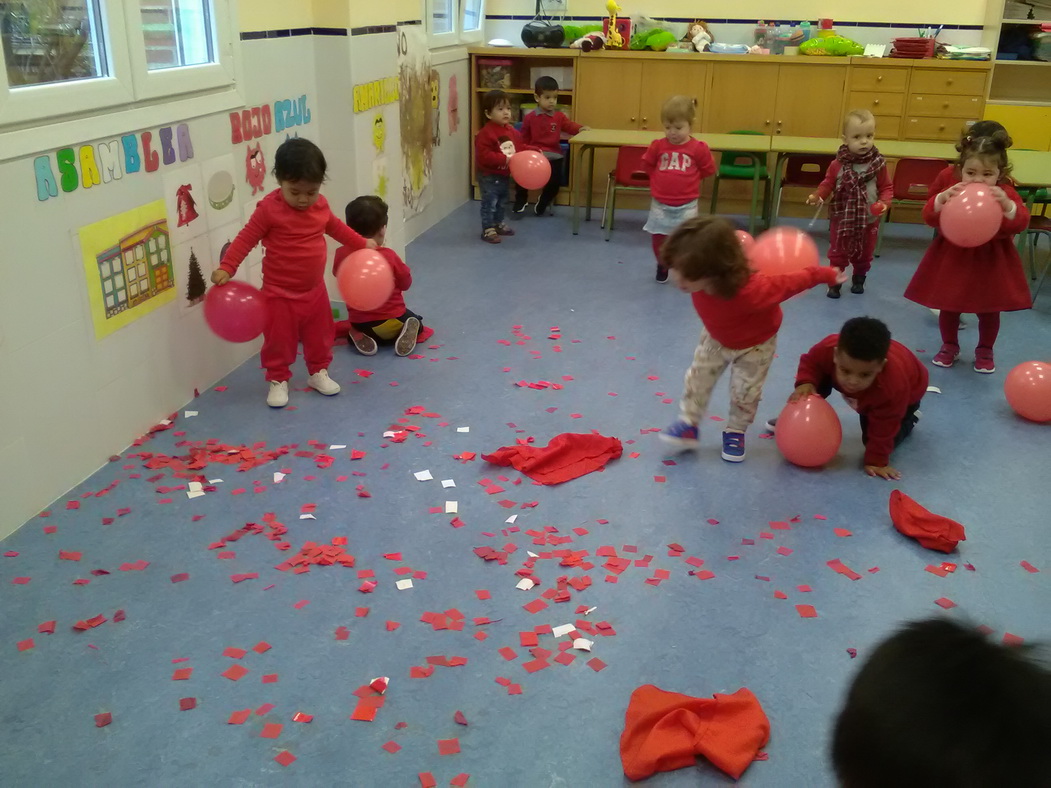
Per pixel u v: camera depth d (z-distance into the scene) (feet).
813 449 8.76
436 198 19.43
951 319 11.60
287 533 7.72
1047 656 1.93
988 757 1.78
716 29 21.15
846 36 20.71
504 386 10.91
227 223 10.69
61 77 7.92
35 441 7.82
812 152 17.06
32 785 5.15
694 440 9.20
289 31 11.86
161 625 6.53
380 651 6.29
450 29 19.80
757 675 6.11
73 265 8.07
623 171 17.97
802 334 13.05
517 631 6.52
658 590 7.03
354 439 9.46
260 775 5.24
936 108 19.27
